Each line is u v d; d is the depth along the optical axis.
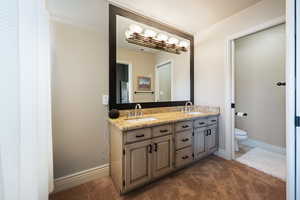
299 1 0.74
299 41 0.74
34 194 0.66
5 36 0.56
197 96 2.59
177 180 1.59
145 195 1.36
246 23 1.85
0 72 0.55
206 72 2.41
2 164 0.55
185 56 2.51
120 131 1.32
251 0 1.69
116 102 1.77
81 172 1.53
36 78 0.70
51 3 1.34
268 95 2.41
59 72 1.40
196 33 2.58
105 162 1.68
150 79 2.12
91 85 1.58
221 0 1.69
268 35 2.38
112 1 1.68
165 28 2.24
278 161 2.02
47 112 1.03
